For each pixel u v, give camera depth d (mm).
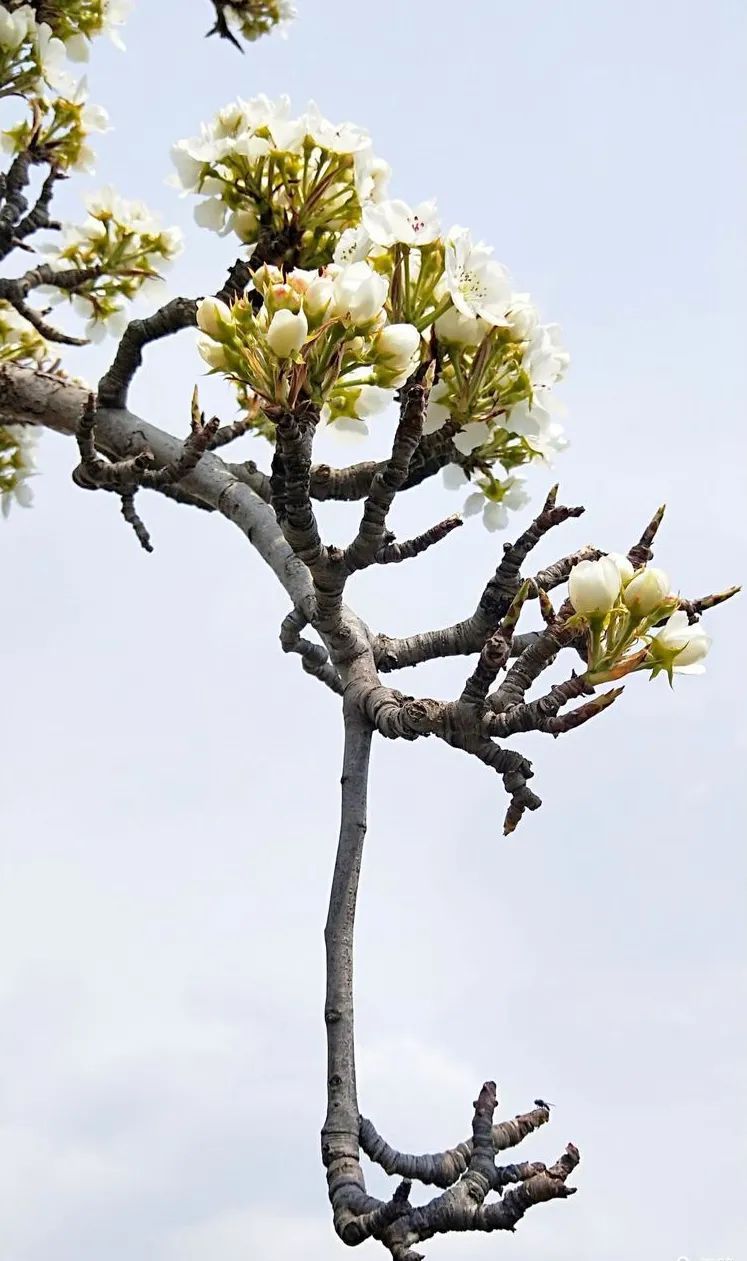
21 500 13430
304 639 8609
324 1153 6363
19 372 10734
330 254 9219
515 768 6684
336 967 6945
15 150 11648
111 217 11961
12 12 11164
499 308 7742
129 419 10414
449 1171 6121
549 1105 6254
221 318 6648
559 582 7766
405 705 7016
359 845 7344
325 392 6680
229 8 13375
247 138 8930
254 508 9555
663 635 6500
